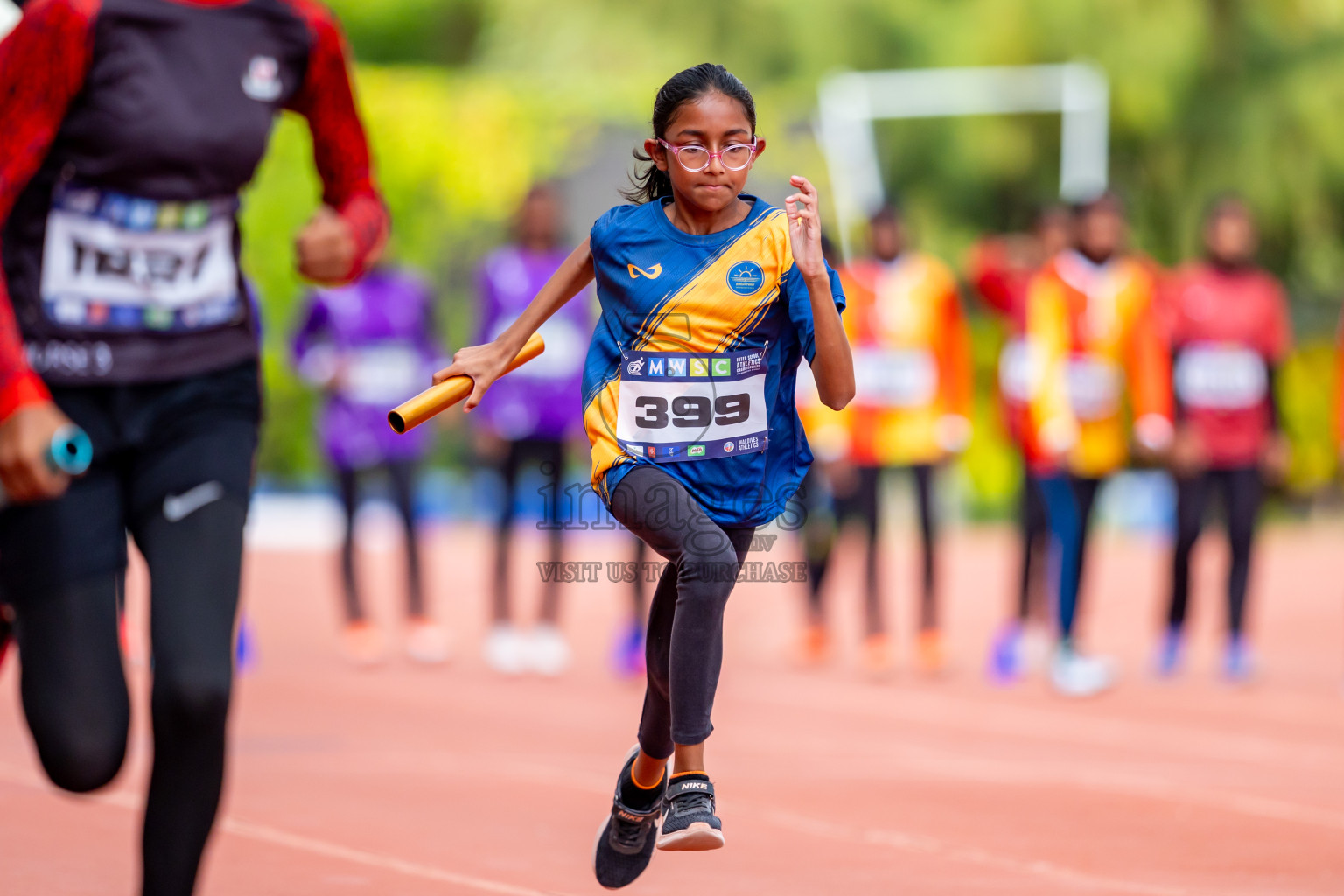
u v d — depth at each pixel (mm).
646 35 84500
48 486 11227
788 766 23938
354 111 13836
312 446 64188
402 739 25438
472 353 13617
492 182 65875
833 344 12961
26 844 17516
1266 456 34312
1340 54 82062
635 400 13406
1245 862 18000
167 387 12578
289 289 60562
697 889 16453
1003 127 81500
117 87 12195
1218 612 47062
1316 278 88312
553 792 21500
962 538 71250
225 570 12031
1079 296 32438
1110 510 73625
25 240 12430
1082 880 17062
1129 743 26375
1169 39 80062
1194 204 82562
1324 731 27828
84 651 11977
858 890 16531
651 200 13812
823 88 73500
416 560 35562
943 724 28109
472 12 100375
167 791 11617
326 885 16094
